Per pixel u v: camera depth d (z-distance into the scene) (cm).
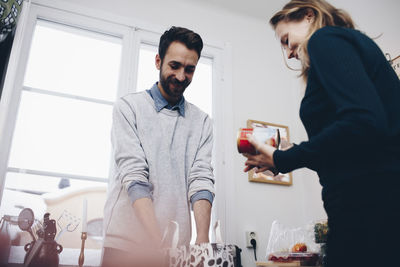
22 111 208
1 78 178
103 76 236
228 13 291
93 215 203
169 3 268
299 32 83
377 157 55
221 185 237
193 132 137
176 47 132
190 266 80
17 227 179
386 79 62
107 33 241
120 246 107
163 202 115
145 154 120
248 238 232
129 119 124
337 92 57
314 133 68
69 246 192
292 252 189
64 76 226
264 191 253
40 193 198
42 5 223
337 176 59
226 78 267
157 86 140
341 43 62
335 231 58
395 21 213
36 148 205
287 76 299
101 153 219
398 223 50
